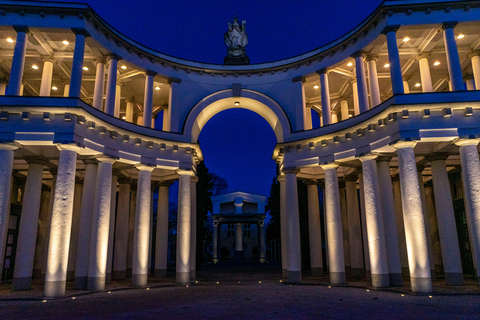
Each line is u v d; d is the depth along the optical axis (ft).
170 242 179.01
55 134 51.13
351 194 77.00
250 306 39.52
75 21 56.70
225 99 77.61
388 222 58.80
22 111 50.85
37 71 70.08
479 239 47.60
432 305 39.06
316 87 82.02
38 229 83.30
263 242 182.91
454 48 53.88
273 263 166.81
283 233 76.07
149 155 65.87
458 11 55.42
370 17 59.36
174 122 73.15
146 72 71.15
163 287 61.77
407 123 51.03
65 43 61.05
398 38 60.29
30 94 79.71
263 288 58.75
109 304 41.78
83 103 53.88
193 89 76.69
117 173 69.82
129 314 34.88
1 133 50.14
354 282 64.34
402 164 50.75
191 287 61.52
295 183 68.08
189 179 70.18
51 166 65.16
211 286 63.16
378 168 61.16
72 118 52.08
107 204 58.03
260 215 185.16
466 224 80.53
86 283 57.06
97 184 58.18
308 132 69.26
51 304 42.24
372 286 54.90
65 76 71.97
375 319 31.86
